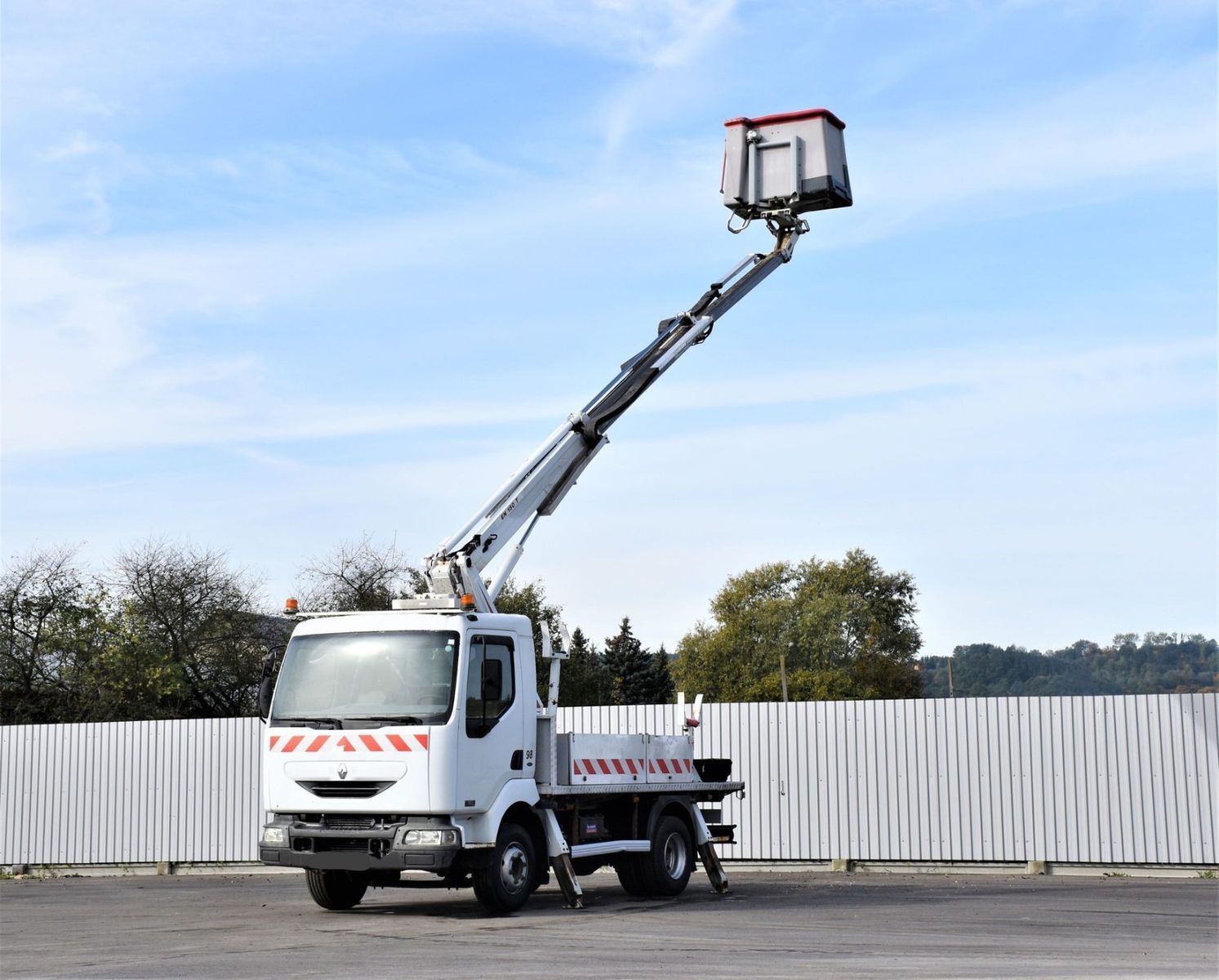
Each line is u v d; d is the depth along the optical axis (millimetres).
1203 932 11984
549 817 14016
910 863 20438
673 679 92875
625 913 13727
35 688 45688
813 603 80062
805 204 16906
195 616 49000
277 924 13062
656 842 15523
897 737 20719
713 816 16797
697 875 20219
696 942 11062
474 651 13188
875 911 14094
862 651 81250
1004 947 10680
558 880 13953
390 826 12773
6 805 24344
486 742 13094
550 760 13938
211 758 23438
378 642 13234
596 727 22531
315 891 14477
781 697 78062
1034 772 19938
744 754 21500
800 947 10641
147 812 23625
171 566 49688
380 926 12586
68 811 24031
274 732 13312
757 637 82625
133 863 23562
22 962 10461
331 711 13125
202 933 12391
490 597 14312
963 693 112625
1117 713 19625
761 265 17125
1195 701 19297
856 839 20734
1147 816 19328
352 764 12844
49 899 18078
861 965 9445
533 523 15211
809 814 21031
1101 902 15164
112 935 12570
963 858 20156
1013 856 19891
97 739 24094
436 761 12609
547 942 11031
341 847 12984
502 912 13414
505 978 8820
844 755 20969
